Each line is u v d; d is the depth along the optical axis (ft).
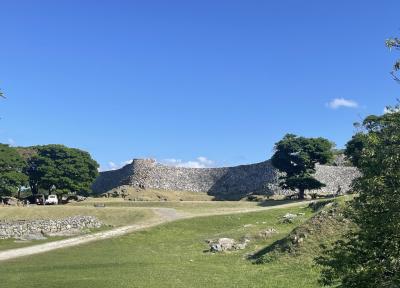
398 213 38.58
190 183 387.14
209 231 192.44
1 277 100.99
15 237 178.50
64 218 200.85
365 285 39.70
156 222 207.51
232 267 111.24
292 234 121.90
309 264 102.06
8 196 299.17
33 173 327.06
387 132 41.96
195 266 114.42
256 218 207.31
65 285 90.27
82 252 148.25
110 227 204.44
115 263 122.62
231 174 377.91
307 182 299.17
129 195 350.84
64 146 332.60
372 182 40.06
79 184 327.06
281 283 87.92
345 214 44.39
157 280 94.79
